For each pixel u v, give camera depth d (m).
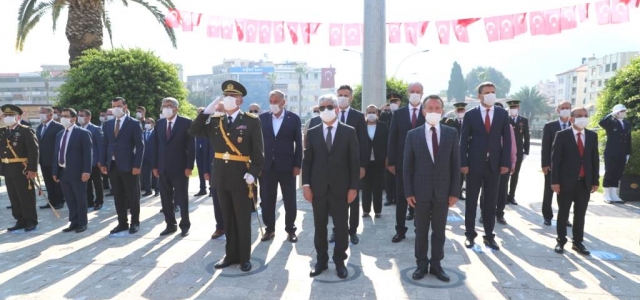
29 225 6.08
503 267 4.36
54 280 4.07
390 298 3.62
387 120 7.70
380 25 8.48
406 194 4.11
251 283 3.97
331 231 5.84
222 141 4.33
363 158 5.41
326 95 4.11
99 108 11.02
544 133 6.22
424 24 7.40
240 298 3.63
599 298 3.61
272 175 5.39
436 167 3.97
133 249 5.08
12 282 4.03
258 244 5.26
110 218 6.87
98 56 11.45
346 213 4.14
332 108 4.02
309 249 5.05
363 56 8.61
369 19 8.47
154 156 5.73
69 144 5.92
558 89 89.38
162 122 5.71
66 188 6.06
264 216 5.48
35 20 13.62
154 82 11.72
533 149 28.62
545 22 6.63
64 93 11.36
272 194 5.44
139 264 4.52
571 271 4.25
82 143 5.97
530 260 4.58
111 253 4.92
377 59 8.50
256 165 4.29
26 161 6.05
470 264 4.46
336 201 4.07
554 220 6.52
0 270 4.36
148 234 5.79
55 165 6.11
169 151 5.59
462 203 7.89
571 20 6.46
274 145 5.38
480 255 4.75
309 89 88.75
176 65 12.78
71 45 12.22
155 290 3.81
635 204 7.71
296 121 5.54
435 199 3.98
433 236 4.06
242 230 4.30
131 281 4.03
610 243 5.22
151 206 7.78
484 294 3.70
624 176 7.95
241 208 4.29
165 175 5.64
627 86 9.38
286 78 88.56
